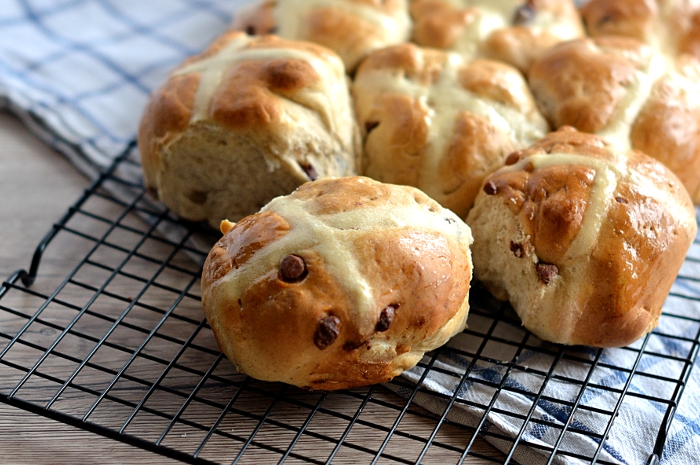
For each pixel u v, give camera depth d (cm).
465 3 54
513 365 46
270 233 44
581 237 45
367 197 45
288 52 50
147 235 50
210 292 44
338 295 43
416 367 46
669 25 54
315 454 44
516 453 44
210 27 65
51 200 54
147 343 47
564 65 51
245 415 44
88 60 62
